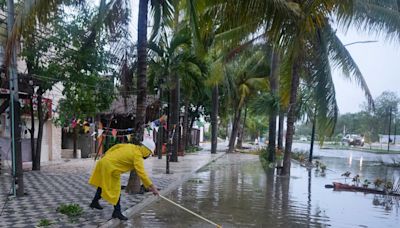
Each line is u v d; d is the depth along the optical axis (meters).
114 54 10.54
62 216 6.49
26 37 7.89
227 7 8.87
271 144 19.59
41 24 8.19
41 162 15.23
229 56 15.56
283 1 9.05
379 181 11.50
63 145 18.67
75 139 17.44
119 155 6.41
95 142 18.62
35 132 15.18
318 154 31.36
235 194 10.05
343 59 13.53
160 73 15.35
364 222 7.44
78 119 12.13
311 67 13.49
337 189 11.41
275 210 8.22
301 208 8.52
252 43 15.28
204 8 9.34
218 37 12.84
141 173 6.36
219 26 11.08
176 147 18.14
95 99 12.12
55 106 15.44
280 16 9.14
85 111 12.13
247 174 14.67
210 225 6.74
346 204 9.16
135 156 6.41
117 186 6.45
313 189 11.27
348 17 10.99
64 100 12.61
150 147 6.57
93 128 11.40
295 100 13.91
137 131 8.66
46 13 7.46
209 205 8.51
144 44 8.91
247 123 52.28
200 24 9.93
